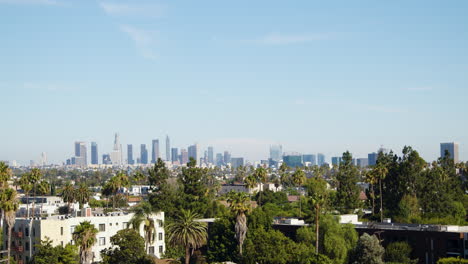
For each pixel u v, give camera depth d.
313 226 118.50
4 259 107.38
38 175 187.75
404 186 177.50
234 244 125.88
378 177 181.75
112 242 117.19
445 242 102.88
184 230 118.88
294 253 105.50
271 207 199.38
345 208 191.25
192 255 134.12
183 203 184.12
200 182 192.50
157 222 137.62
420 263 105.62
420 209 178.38
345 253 109.00
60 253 102.75
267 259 104.62
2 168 147.88
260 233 110.19
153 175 199.00
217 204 197.25
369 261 100.44
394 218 164.25
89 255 96.94
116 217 131.12
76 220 123.06
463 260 92.31
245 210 119.62
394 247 105.88
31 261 106.12
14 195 109.62
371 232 115.12
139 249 114.50
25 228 119.31
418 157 182.00
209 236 139.50
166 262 127.62
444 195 175.75
